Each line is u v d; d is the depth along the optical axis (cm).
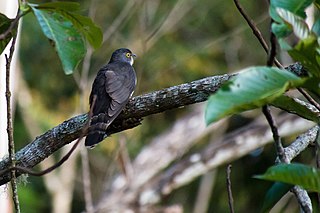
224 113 384
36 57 1817
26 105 1730
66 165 1641
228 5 1833
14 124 1709
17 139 1697
